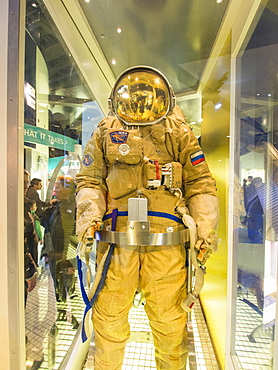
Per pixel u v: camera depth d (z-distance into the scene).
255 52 1.23
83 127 2.10
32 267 1.31
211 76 1.75
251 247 1.29
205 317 1.68
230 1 1.22
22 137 1.06
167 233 1.08
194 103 1.96
